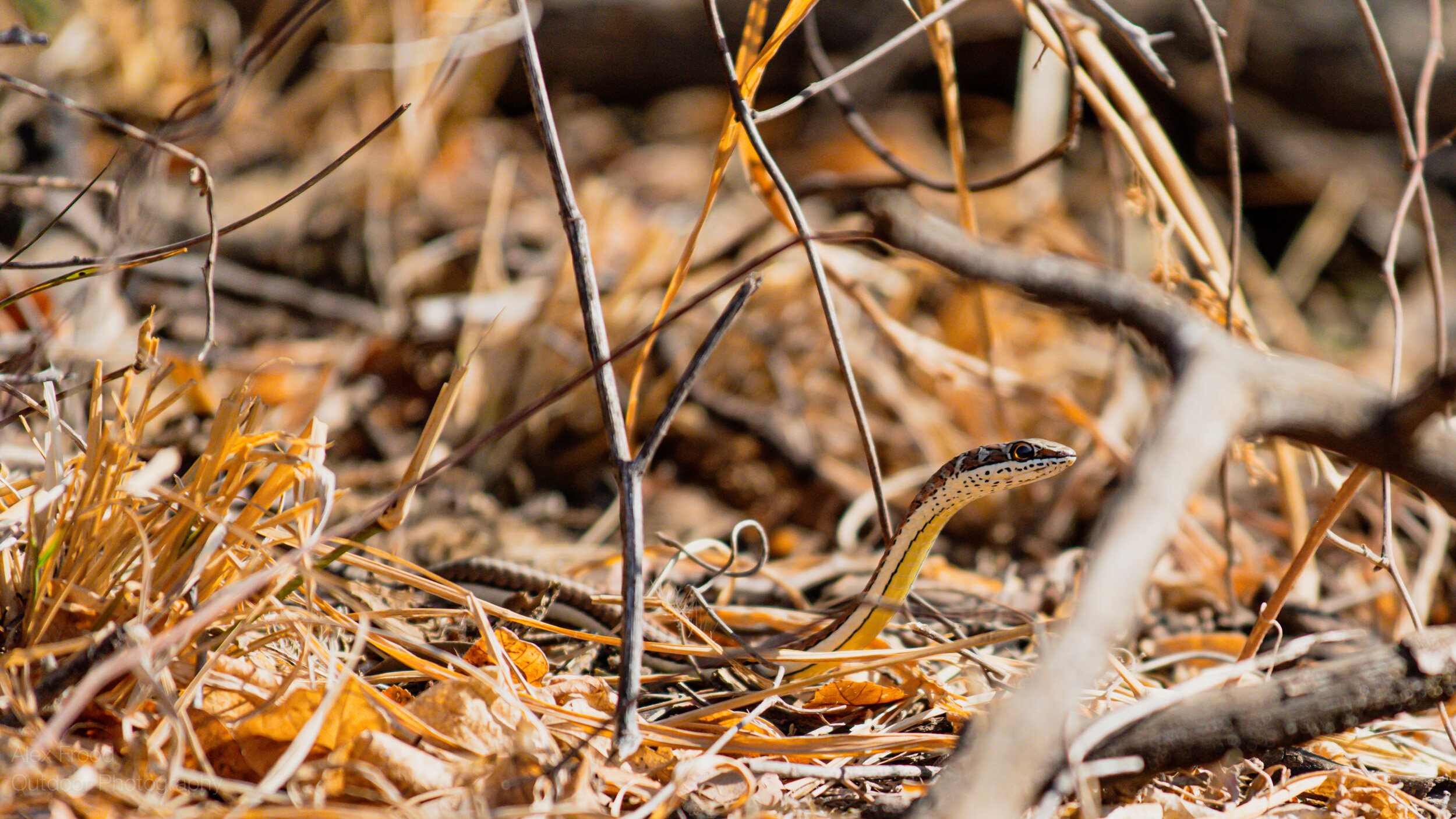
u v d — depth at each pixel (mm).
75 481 4852
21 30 4551
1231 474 11031
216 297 11688
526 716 4488
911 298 12078
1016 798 3012
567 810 3949
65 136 10938
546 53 18797
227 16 15797
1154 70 5797
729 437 11328
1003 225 13836
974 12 18469
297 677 4520
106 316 8531
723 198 16156
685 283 12031
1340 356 14344
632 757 4668
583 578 8289
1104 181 16469
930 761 5246
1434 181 17344
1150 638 8062
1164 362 3758
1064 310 3908
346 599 5098
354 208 13578
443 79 6852
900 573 6562
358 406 10812
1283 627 8023
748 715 5039
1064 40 6496
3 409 6320
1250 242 16297
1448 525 8867
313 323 11898
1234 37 7246
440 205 14406
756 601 8414
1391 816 4906
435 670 5031
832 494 10805
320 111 15148
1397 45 17297
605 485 11180
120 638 4230
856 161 17359
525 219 14602
